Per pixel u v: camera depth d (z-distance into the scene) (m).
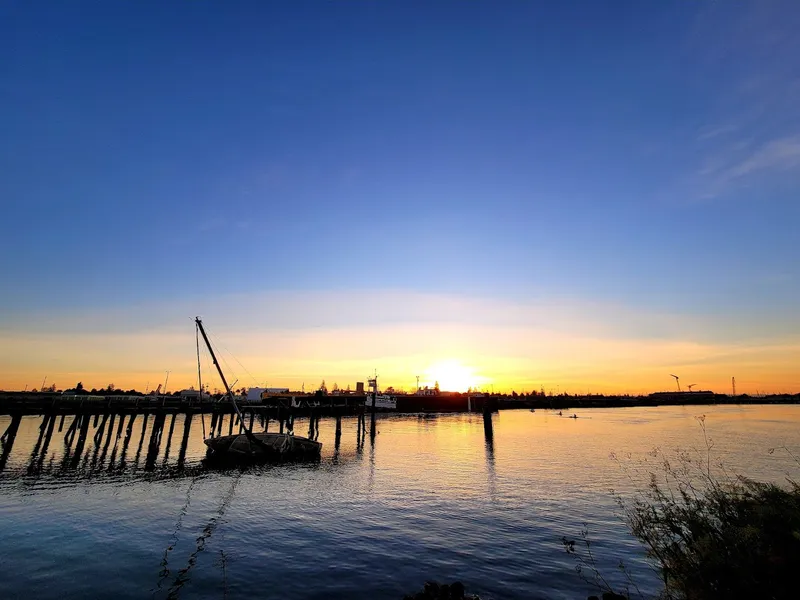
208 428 82.25
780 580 6.35
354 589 12.95
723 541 7.28
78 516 20.50
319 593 12.65
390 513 21.84
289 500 24.73
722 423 94.88
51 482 28.97
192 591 12.63
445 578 13.77
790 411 166.88
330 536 18.08
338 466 37.41
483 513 21.78
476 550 16.34
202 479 31.19
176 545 16.69
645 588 12.56
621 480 29.94
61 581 13.14
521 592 12.64
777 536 6.86
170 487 28.06
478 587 13.02
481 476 32.47
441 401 147.12
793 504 7.24
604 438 62.16
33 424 75.31
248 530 18.83
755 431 71.81
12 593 12.25
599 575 13.77
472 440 60.41
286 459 40.34
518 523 19.92
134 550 16.02
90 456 40.72
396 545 16.92
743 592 6.55
